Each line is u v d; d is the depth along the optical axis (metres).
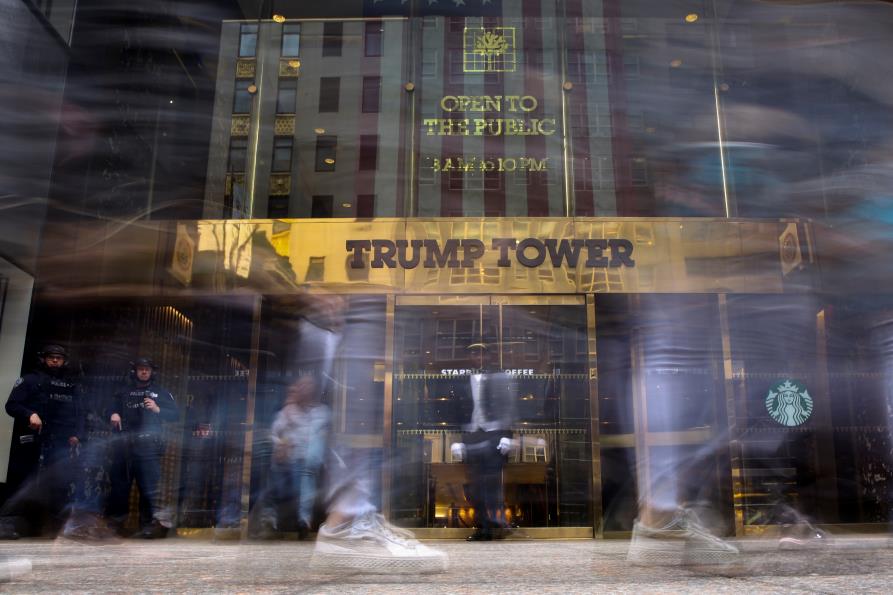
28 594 2.30
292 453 4.04
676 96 9.02
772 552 4.33
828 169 8.48
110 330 7.99
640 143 8.88
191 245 8.15
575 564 3.70
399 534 3.36
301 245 8.18
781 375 8.02
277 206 8.77
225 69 9.19
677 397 8.21
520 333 8.11
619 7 9.37
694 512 3.56
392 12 9.44
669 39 9.23
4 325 7.60
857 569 3.10
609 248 8.12
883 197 8.20
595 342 8.01
